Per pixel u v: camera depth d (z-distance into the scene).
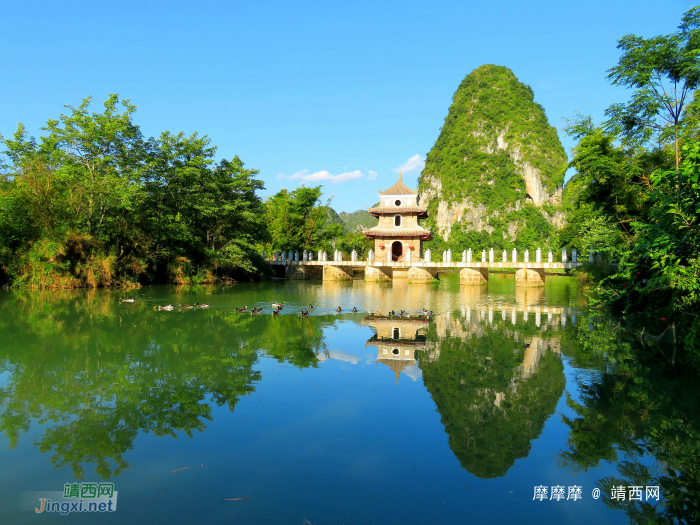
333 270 49.16
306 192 61.53
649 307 16.80
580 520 4.72
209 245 39.34
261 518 4.68
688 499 5.18
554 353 11.93
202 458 6.03
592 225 40.19
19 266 28.00
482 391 8.85
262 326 15.91
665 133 20.59
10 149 33.19
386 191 56.44
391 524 4.60
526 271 41.88
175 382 9.21
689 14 18.75
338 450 6.29
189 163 35.03
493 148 184.12
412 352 12.09
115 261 30.27
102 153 30.75
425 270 46.97
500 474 5.70
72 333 14.16
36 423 7.11
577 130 25.66
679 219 13.23
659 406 7.98
